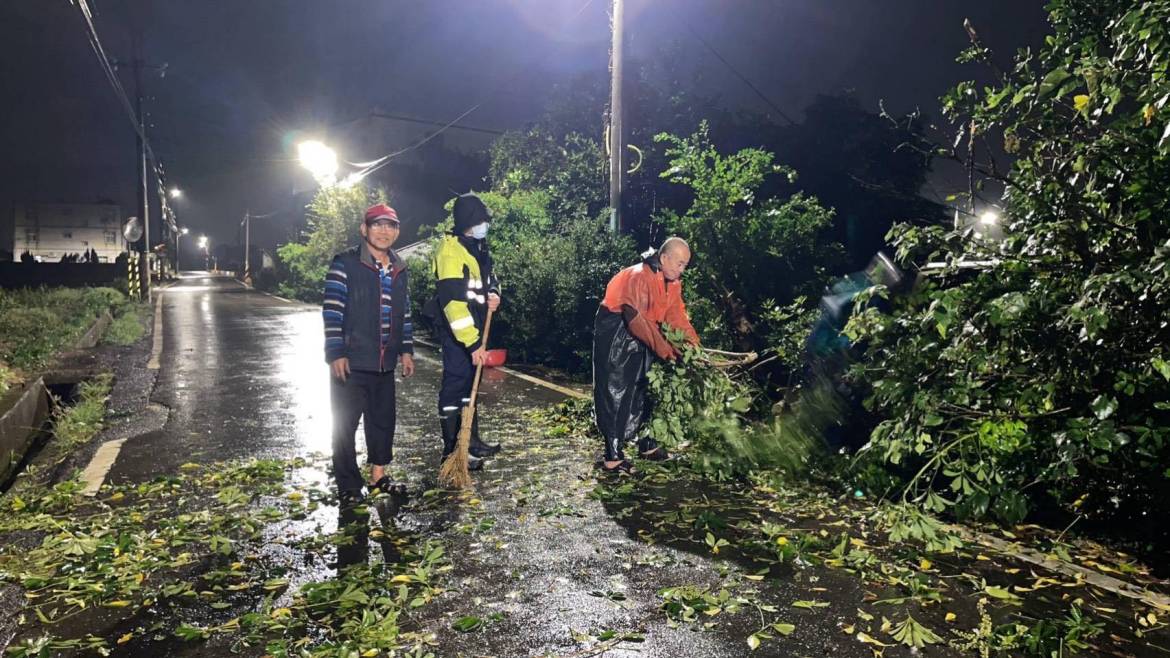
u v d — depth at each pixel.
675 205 14.56
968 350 3.91
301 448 6.07
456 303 4.94
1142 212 3.62
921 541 3.94
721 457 5.13
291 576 3.50
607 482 5.07
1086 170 3.92
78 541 3.80
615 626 3.01
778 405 5.93
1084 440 3.44
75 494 4.81
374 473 4.95
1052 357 3.72
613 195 10.95
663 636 2.92
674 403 5.18
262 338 14.93
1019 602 3.22
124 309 20.83
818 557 3.71
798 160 14.05
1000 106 4.29
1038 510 4.40
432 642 2.88
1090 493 4.06
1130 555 3.78
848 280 5.35
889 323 4.25
